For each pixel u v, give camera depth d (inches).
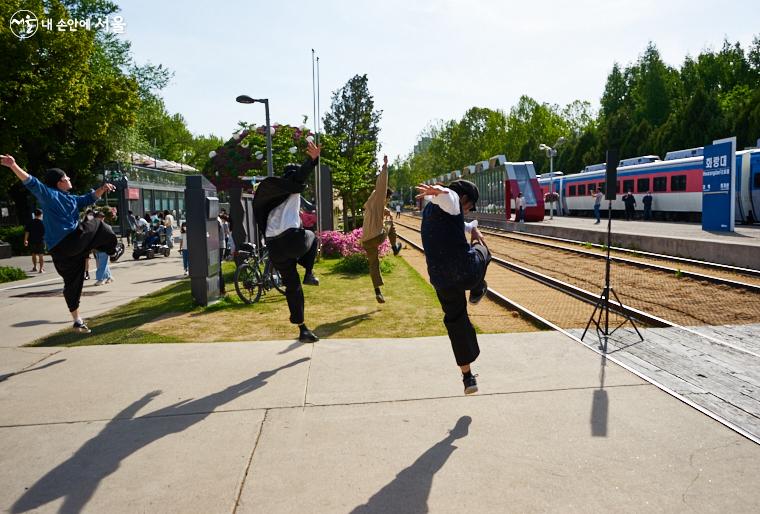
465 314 165.2
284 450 137.5
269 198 221.1
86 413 163.8
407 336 255.3
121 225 1272.1
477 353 163.3
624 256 664.4
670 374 191.9
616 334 255.1
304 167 220.5
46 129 1109.7
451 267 158.6
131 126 1173.1
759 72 2694.4
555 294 406.9
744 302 350.3
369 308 330.0
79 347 241.6
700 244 593.6
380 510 110.9
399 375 192.5
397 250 583.2
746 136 1726.1
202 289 348.5
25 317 337.1
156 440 144.5
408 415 157.3
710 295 381.1
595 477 121.8
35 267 662.5
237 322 296.4
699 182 1176.8
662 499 112.8
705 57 2817.4
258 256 377.4
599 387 176.7
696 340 241.8
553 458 130.5
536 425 148.6
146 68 1766.7
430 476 123.6
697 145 1866.4
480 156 2910.9
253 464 130.6
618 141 2352.4
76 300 248.2
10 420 159.8
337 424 152.3
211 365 209.3
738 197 1042.1
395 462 130.3
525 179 1334.9
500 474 123.8
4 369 210.2
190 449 139.1
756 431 143.5
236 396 175.3
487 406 162.6
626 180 1427.2
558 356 210.7
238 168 851.4
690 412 155.7
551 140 2861.7
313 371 199.0
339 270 521.7
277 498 116.0
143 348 237.1
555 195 1469.0
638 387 176.1
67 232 231.3
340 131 1480.1
